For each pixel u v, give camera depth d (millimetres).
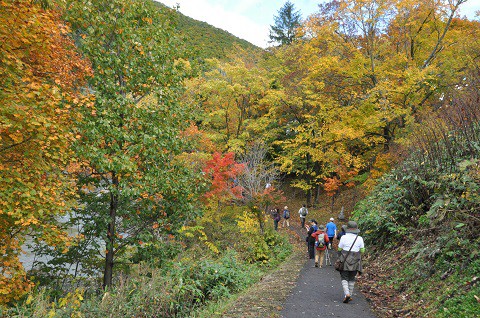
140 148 9844
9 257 7555
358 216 16031
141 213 11484
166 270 10320
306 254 16516
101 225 10266
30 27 7375
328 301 7492
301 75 29875
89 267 11312
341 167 24578
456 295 5828
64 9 9758
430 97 19766
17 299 7680
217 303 8195
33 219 7004
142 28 10672
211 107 29672
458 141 9789
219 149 26531
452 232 7461
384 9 19312
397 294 7625
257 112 33438
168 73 11023
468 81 12922
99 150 9102
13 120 7164
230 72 28578
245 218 17281
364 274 10148
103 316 6938
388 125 20562
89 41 9930
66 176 9055
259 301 7328
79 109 8805
